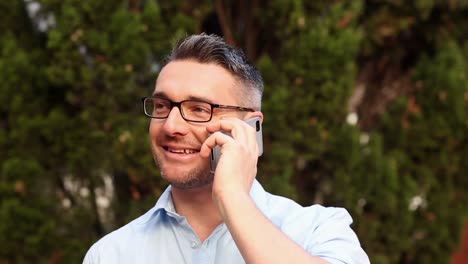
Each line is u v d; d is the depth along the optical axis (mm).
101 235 5844
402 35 6469
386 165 5891
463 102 6281
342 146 5719
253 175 1938
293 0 5598
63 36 5332
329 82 5605
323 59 5590
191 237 2164
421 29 6391
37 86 5617
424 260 6441
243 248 1778
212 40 2158
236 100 2123
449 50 6344
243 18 5980
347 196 5836
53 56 5480
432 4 5961
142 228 2262
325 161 5844
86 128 5578
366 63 6598
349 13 5715
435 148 6379
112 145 5484
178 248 2178
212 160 1994
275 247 1765
